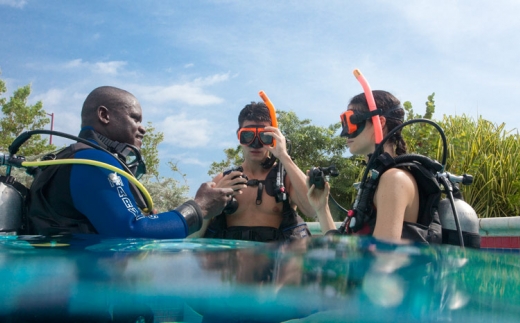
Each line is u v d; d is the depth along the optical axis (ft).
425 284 4.98
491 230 16.60
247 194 12.83
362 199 8.72
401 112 9.76
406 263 5.70
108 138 9.45
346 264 5.57
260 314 5.37
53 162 8.15
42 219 8.35
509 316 4.36
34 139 57.41
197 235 12.60
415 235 8.10
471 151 24.91
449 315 4.44
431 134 24.35
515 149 26.13
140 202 9.43
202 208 9.03
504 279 5.19
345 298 4.77
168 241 7.43
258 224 12.62
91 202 7.93
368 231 8.75
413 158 8.71
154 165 60.08
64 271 5.29
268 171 13.21
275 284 4.97
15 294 5.00
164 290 5.08
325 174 10.99
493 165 23.95
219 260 5.88
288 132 41.78
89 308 5.21
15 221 8.26
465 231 8.79
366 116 9.57
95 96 9.65
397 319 4.66
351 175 37.27
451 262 5.83
